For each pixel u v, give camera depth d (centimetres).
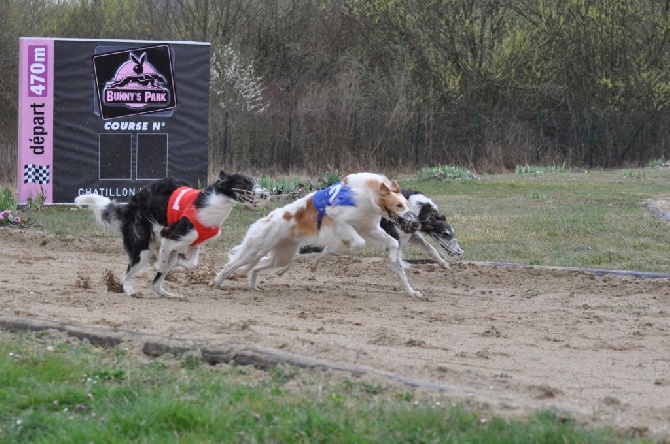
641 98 4566
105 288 1323
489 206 2431
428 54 4528
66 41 2345
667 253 1720
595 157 4372
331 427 639
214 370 809
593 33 4562
